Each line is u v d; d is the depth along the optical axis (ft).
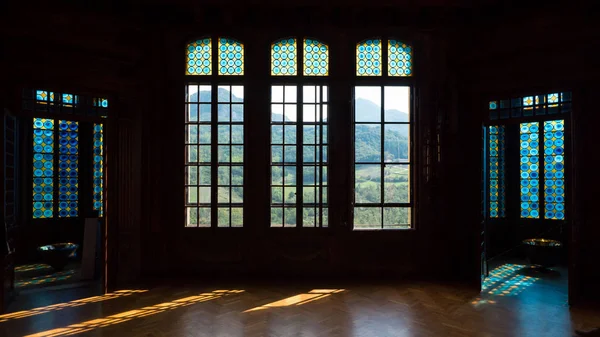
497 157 23.70
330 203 18.21
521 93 15.98
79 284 17.20
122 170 17.84
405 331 12.01
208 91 18.52
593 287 14.66
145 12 17.04
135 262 17.87
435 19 17.29
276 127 18.44
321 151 18.35
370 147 18.49
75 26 15.38
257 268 18.13
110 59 16.47
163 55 18.24
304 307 14.15
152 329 12.15
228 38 18.48
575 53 14.47
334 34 18.33
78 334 11.78
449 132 17.87
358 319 12.98
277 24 17.74
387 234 18.13
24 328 12.25
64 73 15.17
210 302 14.67
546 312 13.71
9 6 13.83
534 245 19.56
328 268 18.15
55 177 22.17
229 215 18.35
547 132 22.17
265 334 11.75
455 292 15.99
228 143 18.45
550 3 14.66
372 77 18.34
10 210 15.02
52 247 20.25
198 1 16.16
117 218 16.60
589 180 14.71
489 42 16.38
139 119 17.98
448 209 17.93
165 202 18.19
